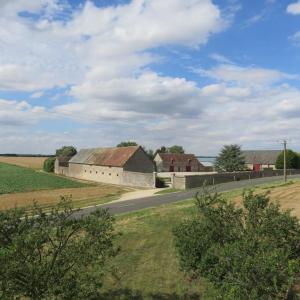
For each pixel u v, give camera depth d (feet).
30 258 37.68
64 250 40.60
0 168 363.56
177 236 53.67
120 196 171.32
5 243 38.99
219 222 49.75
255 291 37.96
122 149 261.85
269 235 46.01
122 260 68.54
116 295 57.98
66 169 326.85
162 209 110.11
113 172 248.52
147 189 205.98
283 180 204.13
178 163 319.27
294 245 46.47
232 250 42.27
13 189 200.85
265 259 39.19
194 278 61.21
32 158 615.98
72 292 38.40
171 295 58.44
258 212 48.83
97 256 40.98
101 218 43.29
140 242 77.15
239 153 278.26
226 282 41.78
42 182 240.32
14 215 40.83
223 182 211.61
